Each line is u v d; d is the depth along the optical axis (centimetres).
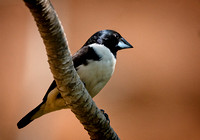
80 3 1357
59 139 1207
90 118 629
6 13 1363
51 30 508
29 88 1292
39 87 1294
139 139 1175
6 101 1280
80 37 1328
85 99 605
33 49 1338
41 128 1211
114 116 1195
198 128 1178
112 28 1328
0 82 1300
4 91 1291
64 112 1220
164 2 1327
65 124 1206
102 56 712
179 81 1242
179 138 1170
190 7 1317
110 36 779
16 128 1241
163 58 1277
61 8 1345
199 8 1311
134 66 1259
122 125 1185
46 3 482
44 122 1212
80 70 700
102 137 658
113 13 1339
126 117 1191
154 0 1328
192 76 1249
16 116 1266
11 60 1324
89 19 1341
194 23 1307
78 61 704
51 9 493
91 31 1332
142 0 1337
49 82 1306
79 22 1341
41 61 1328
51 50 535
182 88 1234
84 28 1336
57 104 731
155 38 1305
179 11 1321
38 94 1285
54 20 502
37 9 481
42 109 765
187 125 1184
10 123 1252
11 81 1303
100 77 715
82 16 1345
